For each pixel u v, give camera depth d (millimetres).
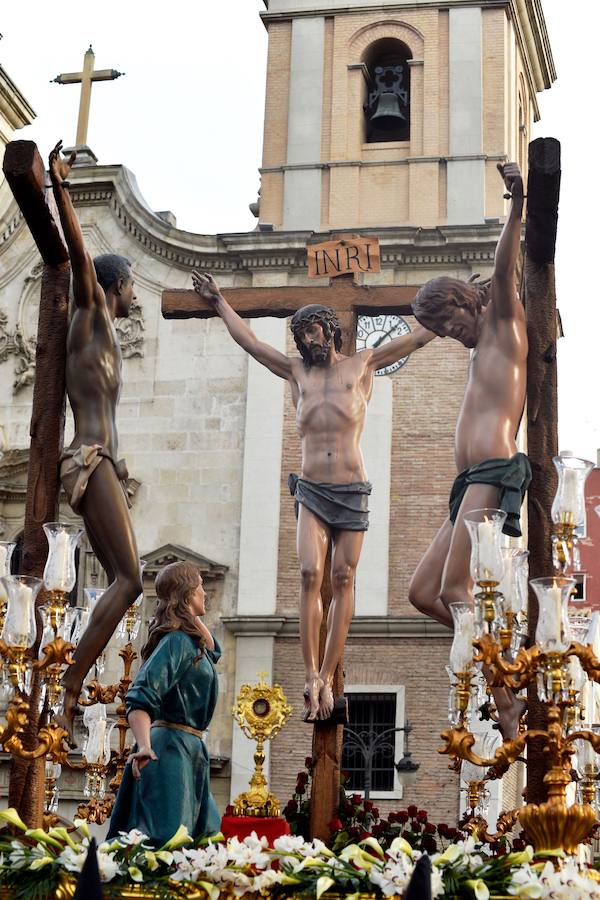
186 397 33531
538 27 38688
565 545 9500
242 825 11266
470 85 34844
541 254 11242
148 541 32750
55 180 10891
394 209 34344
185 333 33938
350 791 29594
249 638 31266
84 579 31312
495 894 8094
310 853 8445
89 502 10922
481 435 11055
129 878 8234
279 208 34844
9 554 10469
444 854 8320
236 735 30203
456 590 10875
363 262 13844
